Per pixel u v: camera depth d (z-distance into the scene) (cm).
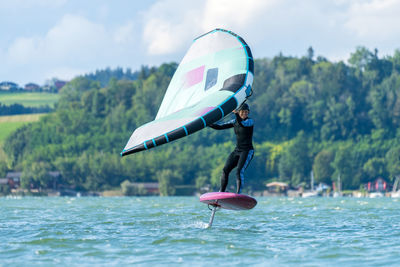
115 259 4006
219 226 6244
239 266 3756
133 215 8375
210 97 5219
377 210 10388
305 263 3853
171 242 4769
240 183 5200
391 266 3747
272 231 5719
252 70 5469
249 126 5181
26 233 5578
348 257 4072
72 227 6203
